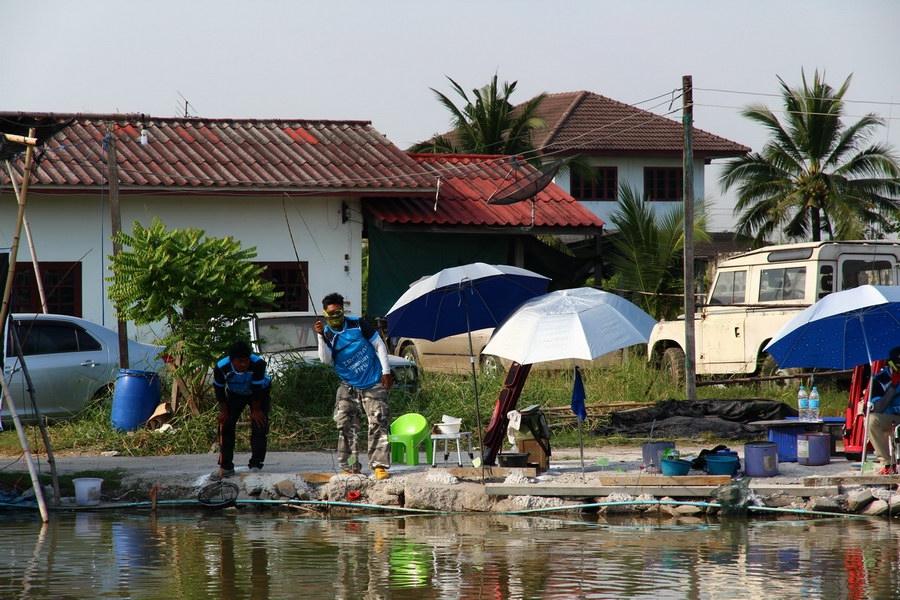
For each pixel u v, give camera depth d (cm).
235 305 3478
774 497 2589
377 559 2114
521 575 1964
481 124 9344
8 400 2619
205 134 5869
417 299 2839
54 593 1850
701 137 10194
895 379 2745
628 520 2545
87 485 2747
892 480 2633
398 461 3066
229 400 2839
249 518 2620
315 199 5591
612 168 9981
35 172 4978
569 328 2606
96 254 5178
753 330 4716
